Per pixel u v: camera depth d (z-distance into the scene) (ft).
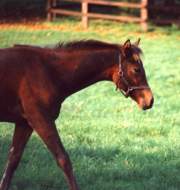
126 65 29.30
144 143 40.96
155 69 68.28
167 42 87.20
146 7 94.68
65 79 29.09
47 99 28.53
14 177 32.86
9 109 28.66
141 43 85.51
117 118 48.49
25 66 28.50
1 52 28.68
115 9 112.16
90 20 103.04
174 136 43.45
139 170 34.86
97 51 29.48
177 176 34.24
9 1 111.45
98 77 29.73
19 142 29.50
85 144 40.19
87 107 52.54
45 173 33.76
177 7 96.02
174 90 59.62
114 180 33.50
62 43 29.60
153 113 50.42
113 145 39.96
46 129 28.35
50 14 101.76
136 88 29.35
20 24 98.68
